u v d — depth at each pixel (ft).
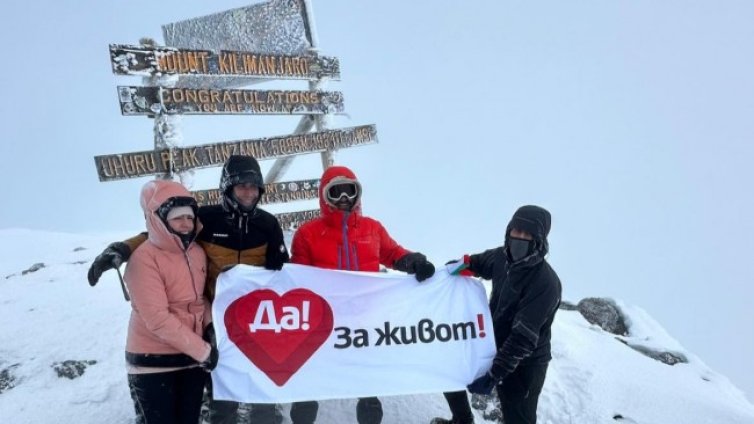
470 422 12.78
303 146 24.75
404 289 12.65
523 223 10.66
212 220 11.06
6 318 19.07
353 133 27.32
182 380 10.51
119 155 18.39
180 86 21.85
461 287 12.77
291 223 26.84
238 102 21.93
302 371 11.86
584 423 14.85
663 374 18.69
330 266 12.59
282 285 12.03
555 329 20.33
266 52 24.04
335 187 12.40
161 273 9.91
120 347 16.78
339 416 13.87
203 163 20.59
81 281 23.70
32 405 13.62
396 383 12.12
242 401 11.34
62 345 16.79
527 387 11.17
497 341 11.98
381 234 13.65
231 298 11.57
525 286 10.97
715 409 16.14
